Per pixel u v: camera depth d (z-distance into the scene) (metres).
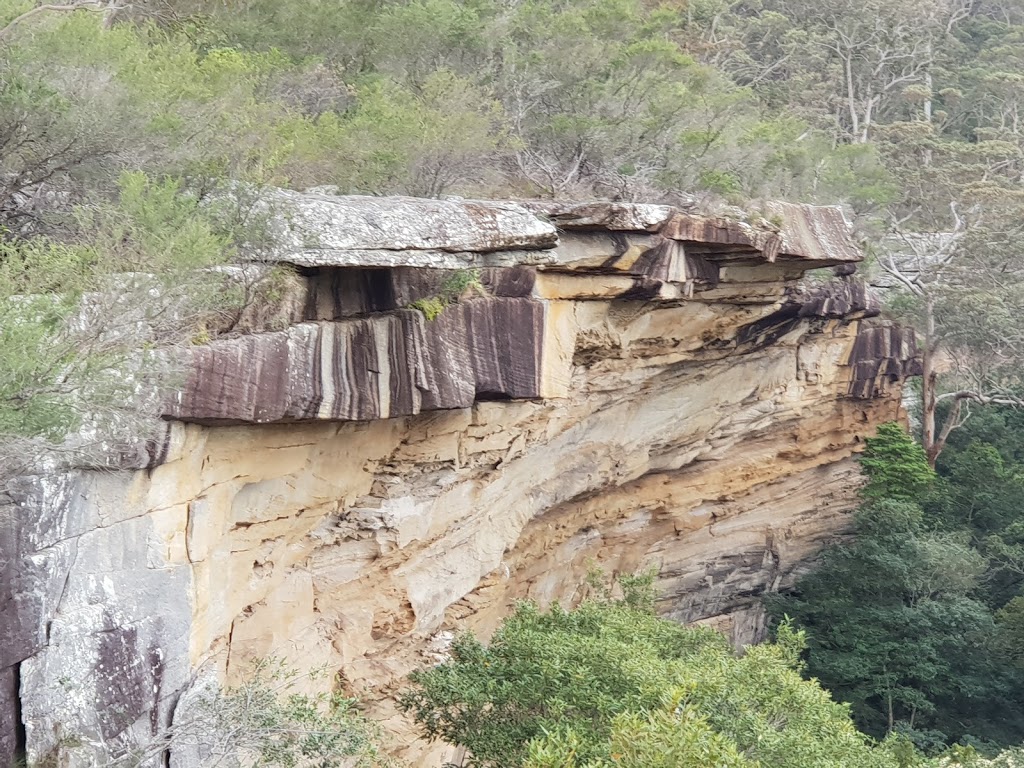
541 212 16.86
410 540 16.16
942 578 25.86
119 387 9.33
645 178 21.72
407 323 14.12
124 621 10.08
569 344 17.86
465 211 14.29
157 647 10.55
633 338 19.64
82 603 9.70
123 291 9.86
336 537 15.26
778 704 13.66
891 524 26.36
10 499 8.81
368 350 13.52
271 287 12.13
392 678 16.44
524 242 14.70
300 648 14.70
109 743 9.59
